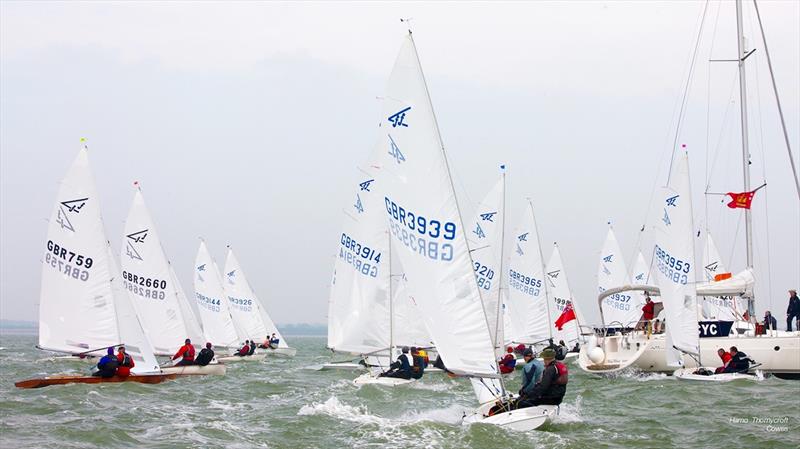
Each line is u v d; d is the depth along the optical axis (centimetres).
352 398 2386
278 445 1578
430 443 1583
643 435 1712
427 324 1745
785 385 2673
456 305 1705
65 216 2739
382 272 3206
